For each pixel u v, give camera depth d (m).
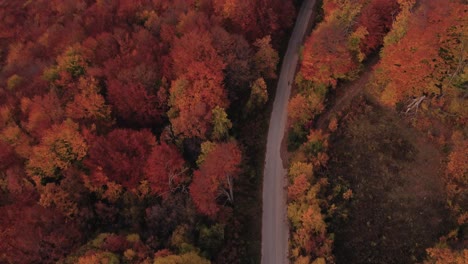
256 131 86.12
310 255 64.81
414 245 65.25
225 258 70.44
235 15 91.00
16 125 85.50
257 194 78.44
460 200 66.88
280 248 72.12
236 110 88.62
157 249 67.31
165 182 74.88
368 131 77.31
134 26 101.12
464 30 68.31
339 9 87.50
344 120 79.81
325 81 82.12
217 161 70.00
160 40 95.88
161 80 85.25
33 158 77.81
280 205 76.69
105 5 114.12
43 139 77.69
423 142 73.75
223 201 77.06
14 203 75.19
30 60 111.38
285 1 99.06
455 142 69.88
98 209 73.69
